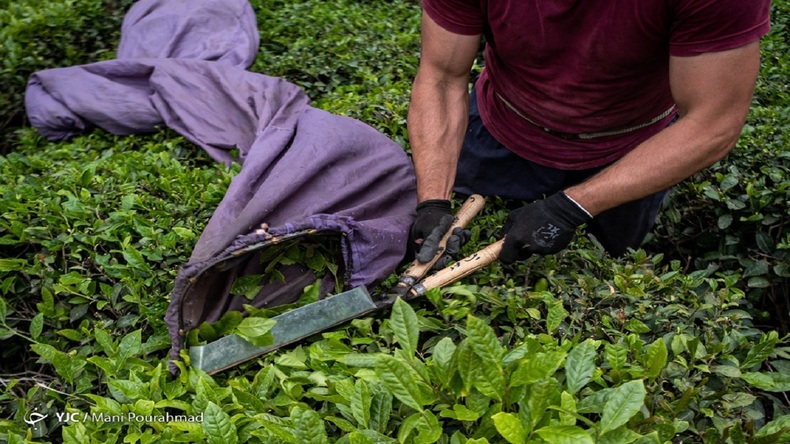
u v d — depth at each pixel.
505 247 2.18
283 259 2.12
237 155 3.45
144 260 2.38
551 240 2.17
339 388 1.66
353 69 4.42
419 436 1.51
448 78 2.45
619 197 2.12
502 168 2.77
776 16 5.39
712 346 1.90
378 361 1.52
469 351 1.50
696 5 1.85
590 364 1.62
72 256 2.44
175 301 1.89
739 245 3.09
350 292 2.04
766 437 1.61
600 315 2.12
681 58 1.97
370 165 2.47
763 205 2.87
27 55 4.63
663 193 2.79
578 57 2.20
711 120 2.00
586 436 1.40
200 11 4.65
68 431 1.72
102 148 3.94
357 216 2.23
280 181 2.21
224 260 1.91
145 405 1.75
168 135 3.87
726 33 1.87
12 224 2.46
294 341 1.99
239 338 1.95
